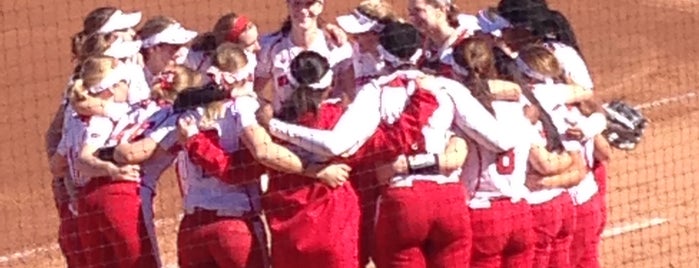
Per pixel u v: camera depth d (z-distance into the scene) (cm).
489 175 830
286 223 802
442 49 869
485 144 818
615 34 1617
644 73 1502
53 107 1414
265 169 808
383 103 810
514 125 827
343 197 807
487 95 827
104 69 836
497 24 900
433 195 809
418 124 805
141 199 832
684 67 1519
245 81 814
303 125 795
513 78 851
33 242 1111
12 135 1341
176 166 928
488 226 830
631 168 1227
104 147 829
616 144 936
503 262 850
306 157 798
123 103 842
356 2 1697
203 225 807
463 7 1698
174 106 818
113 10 877
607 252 1057
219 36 892
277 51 902
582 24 1647
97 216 831
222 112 802
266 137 792
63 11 1714
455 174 819
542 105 852
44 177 1241
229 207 808
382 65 838
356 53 873
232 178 802
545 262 862
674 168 1229
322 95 804
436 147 808
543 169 843
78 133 839
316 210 800
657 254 1055
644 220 1116
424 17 869
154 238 843
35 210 1173
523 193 841
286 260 806
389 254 825
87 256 846
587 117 874
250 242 806
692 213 1130
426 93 814
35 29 1655
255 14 1683
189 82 848
